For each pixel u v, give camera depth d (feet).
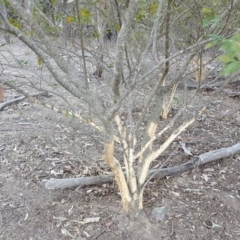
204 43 4.82
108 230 7.15
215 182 9.13
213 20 4.06
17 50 17.34
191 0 6.41
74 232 7.07
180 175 9.30
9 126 12.17
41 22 6.50
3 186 8.51
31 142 10.88
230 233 7.32
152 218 7.52
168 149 10.82
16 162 9.64
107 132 5.77
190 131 12.39
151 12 6.59
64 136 11.45
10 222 7.29
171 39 8.45
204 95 16.55
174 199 8.22
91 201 7.98
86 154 10.22
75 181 8.45
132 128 7.07
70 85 4.99
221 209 8.04
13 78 13.80
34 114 13.38
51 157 9.98
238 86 18.28
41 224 7.25
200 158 9.77
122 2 5.47
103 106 5.77
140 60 6.31
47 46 4.68
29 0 5.31
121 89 6.23
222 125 13.19
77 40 9.74
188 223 7.48
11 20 5.34
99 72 10.49
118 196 8.14
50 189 8.38
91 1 6.05
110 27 7.42
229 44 2.94
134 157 7.18
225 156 10.27
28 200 8.00
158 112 7.57
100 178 8.54
